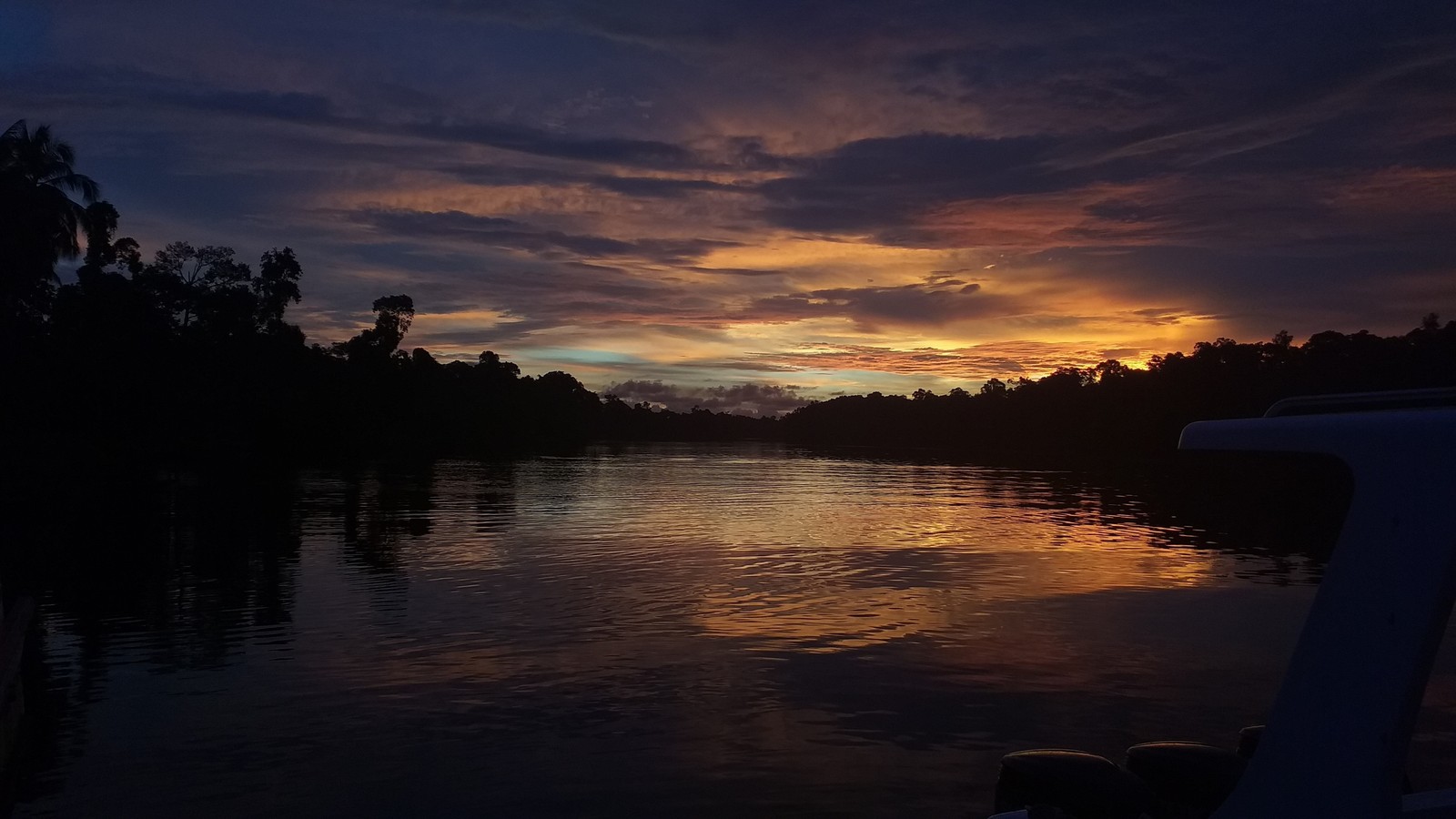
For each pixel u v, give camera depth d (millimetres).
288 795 5438
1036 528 21219
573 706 7180
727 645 9188
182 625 9992
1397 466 1363
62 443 50906
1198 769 2191
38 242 39500
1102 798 2082
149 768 5859
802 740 6434
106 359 53406
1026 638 9594
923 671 8273
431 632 9688
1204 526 21859
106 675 8008
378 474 42625
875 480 43688
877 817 5195
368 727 6664
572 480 40250
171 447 61438
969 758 6109
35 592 12000
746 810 5273
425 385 103812
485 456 76938
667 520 22422
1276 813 1474
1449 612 1265
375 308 94375
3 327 43125
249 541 17172
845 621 10414
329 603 11266
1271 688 7766
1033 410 130375
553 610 10938
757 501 28969
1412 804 1456
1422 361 65312
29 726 6660
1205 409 94938
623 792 5516
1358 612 1392
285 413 70062
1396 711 1297
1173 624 10305
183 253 66312
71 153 42219
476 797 5426
